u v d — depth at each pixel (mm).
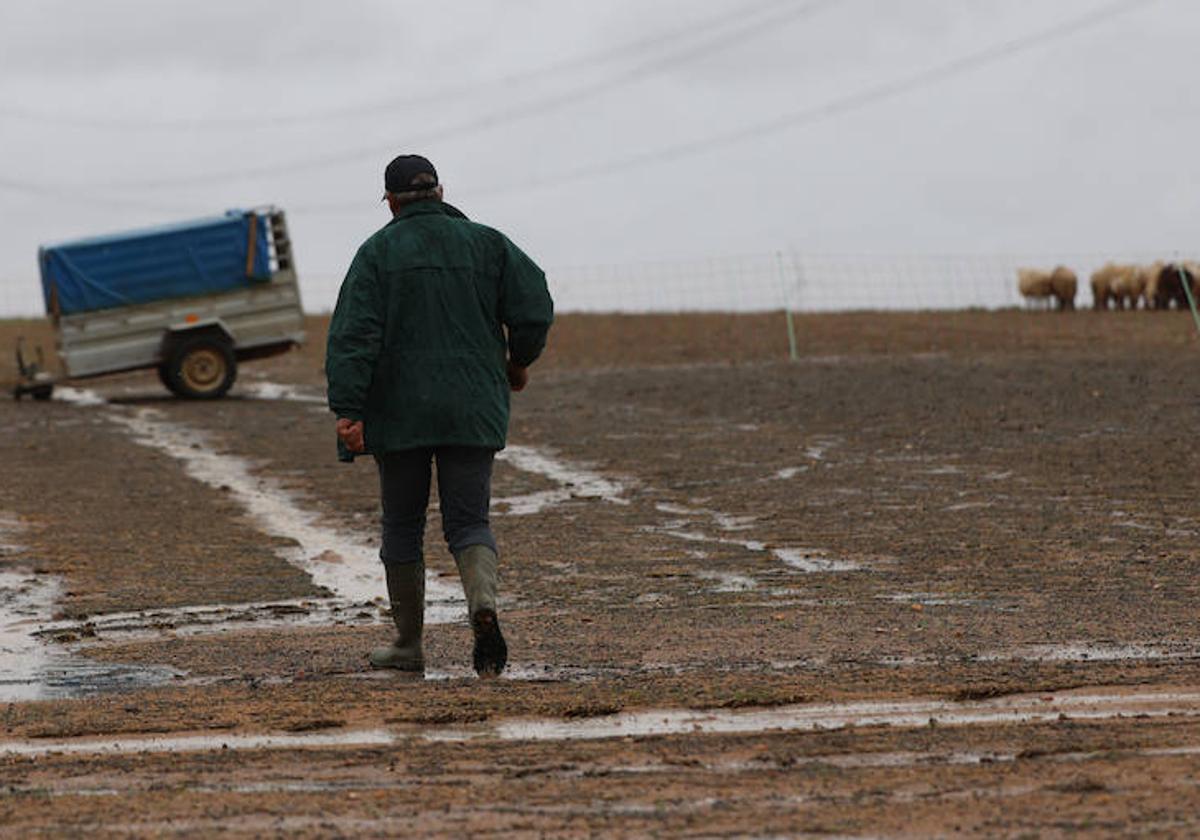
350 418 12094
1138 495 23562
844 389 41562
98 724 10641
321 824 7828
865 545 20062
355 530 23250
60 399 50938
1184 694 10969
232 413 44500
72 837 7617
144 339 49594
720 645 13633
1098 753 9000
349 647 14156
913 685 11445
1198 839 7215
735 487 26516
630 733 10031
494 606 12180
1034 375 42344
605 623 15070
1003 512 22484
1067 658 12688
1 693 12352
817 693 11172
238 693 11820
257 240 50281
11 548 21438
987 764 8828
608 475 28766
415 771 9000
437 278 12188
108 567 19734
